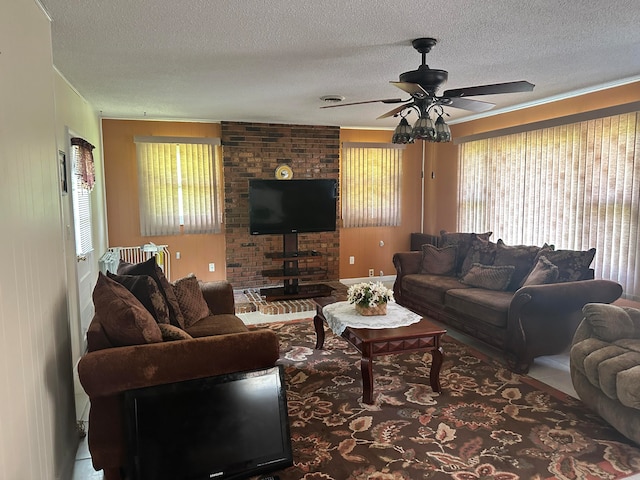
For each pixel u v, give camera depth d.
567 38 2.90
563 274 3.82
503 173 5.57
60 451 2.24
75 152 3.94
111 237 5.96
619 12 2.46
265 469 2.18
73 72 3.59
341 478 2.19
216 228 6.31
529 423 2.73
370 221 7.06
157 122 5.99
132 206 5.99
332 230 6.31
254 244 6.45
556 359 3.85
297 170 6.54
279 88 4.25
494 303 3.74
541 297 3.44
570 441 2.52
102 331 2.20
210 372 2.16
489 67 3.58
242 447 2.16
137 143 5.86
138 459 2.00
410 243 7.37
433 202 7.08
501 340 3.65
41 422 1.94
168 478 2.02
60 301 2.37
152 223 6.02
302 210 6.13
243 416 2.19
